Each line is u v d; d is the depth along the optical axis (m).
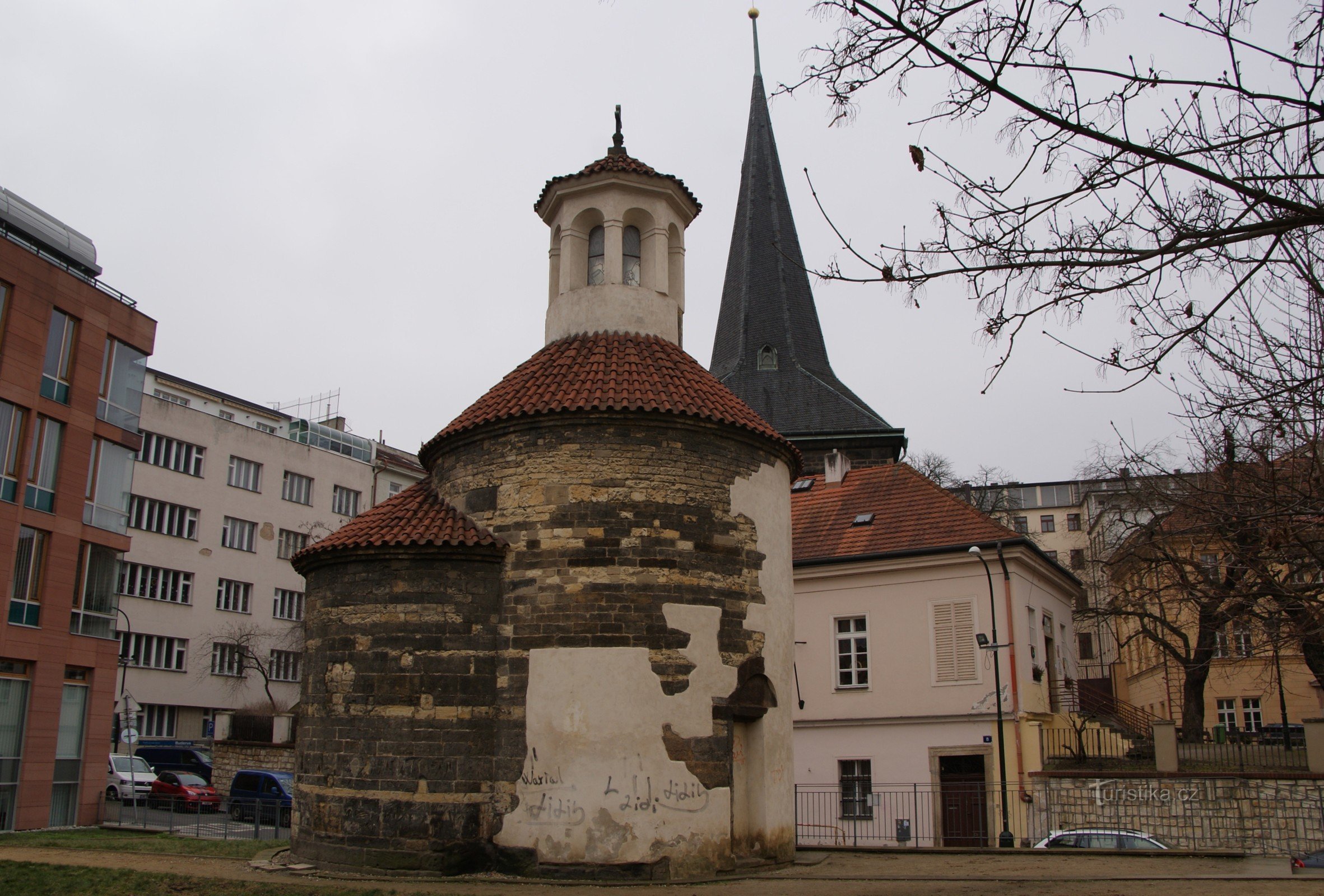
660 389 21.22
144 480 54.72
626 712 19.02
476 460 21.20
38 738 31.72
